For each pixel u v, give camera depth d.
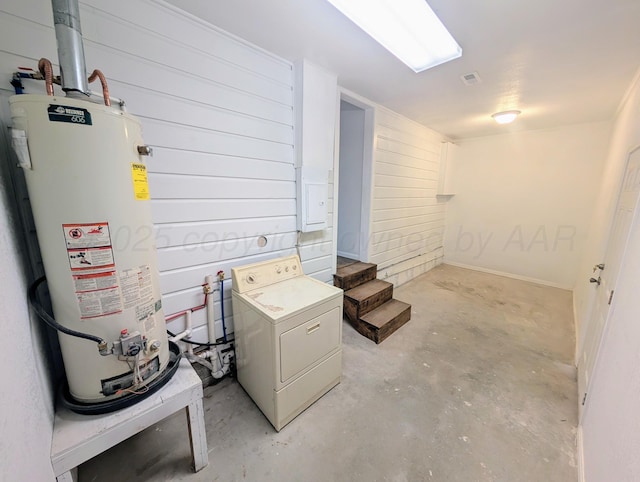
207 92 1.62
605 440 1.06
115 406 1.05
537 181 4.14
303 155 2.13
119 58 1.29
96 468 1.30
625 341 1.06
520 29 1.53
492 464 1.34
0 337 0.67
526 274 4.34
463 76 2.18
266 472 1.30
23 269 0.99
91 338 0.98
